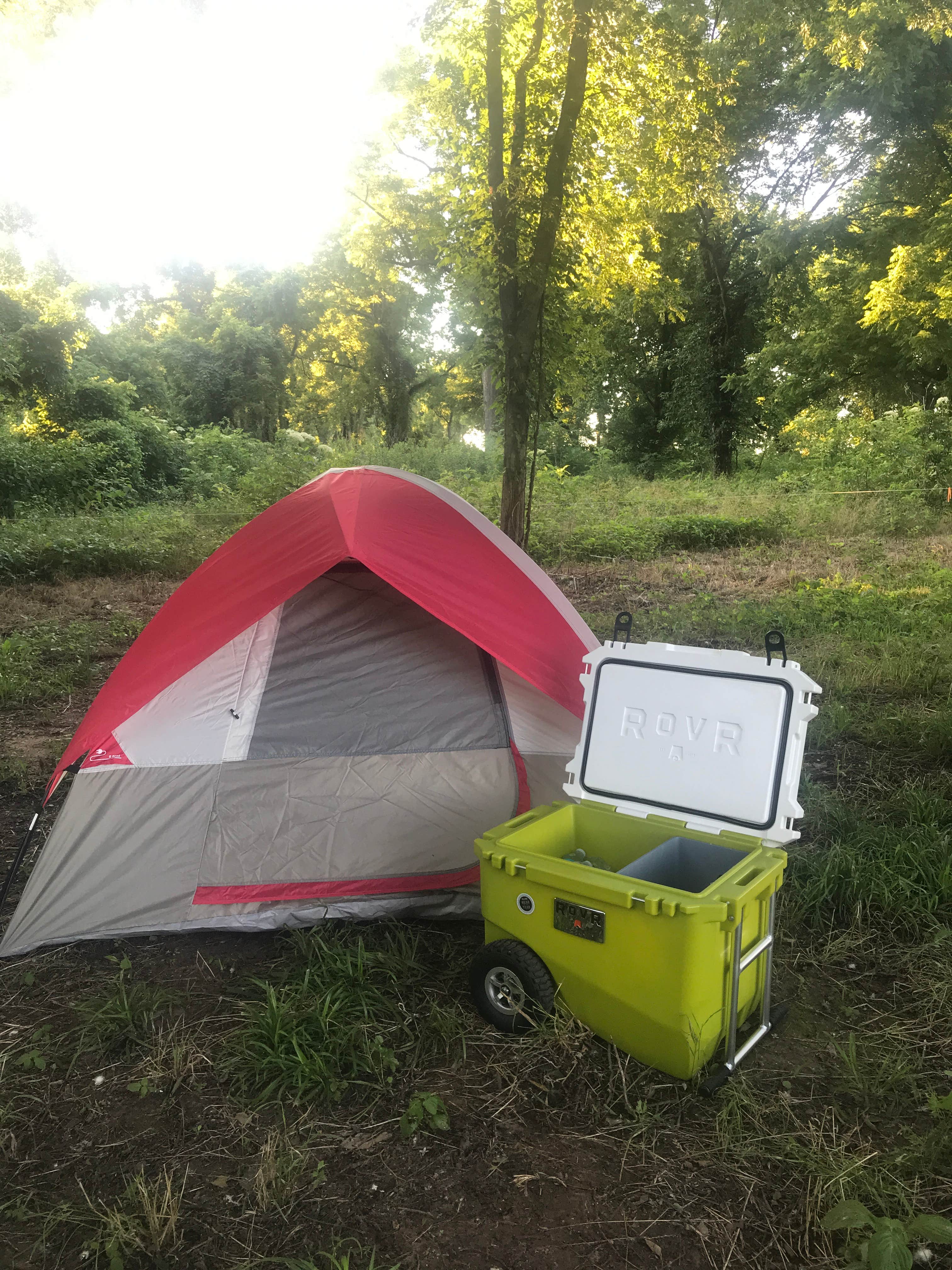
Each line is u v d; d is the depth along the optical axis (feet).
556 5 28.53
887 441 58.75
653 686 9.29
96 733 10.91
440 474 66.74
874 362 68.44
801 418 72.33
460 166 33.55
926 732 16.14
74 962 10.02
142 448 67.82
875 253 62.85
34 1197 6.78
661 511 52.39
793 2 38.75
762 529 45.50
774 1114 7.52
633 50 30.09
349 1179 6.89
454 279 34.60
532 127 30.53
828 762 15.72
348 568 13.17
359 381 114.11
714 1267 6.11
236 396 106.93
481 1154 7.13
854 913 10.59
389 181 64.44
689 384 80.89
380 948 10.18
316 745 11.90
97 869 10.78
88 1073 8.19
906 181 57.26
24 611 31.55
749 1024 8.68
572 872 8.00
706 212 63.31
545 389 34.35
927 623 24.47
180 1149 7.25
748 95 54.95
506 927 8.59
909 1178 6.78
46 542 40.11
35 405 65.98
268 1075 8.03
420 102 34.50
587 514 50.03
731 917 7.43
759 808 8.46
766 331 74.28
